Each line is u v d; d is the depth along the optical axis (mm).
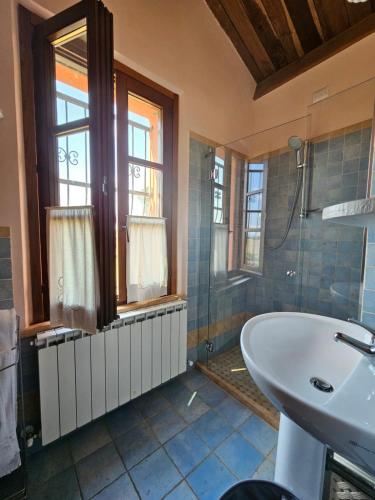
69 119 1247
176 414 1469
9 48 1020
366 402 548
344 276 1650
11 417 877
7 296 1095
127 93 1452
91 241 1122
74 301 1179
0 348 863
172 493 1028
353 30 1588
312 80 1838
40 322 1234
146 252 1572
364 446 388
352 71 1614
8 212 1074
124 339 1408
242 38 1942
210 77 1850
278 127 1974
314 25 1690
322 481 814
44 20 1114
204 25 1769
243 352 684
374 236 901
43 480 1072
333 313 1728
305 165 1847
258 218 2154
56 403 1168
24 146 1142
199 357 2012
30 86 1139
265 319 931
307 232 1863
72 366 1208
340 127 1660
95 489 1040
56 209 1179
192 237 1879
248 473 1113
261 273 2172
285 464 872
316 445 799
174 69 1601
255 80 2250
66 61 1227
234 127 2098
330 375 796
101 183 1096
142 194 1591
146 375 1534
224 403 1570
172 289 1807
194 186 1846
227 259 2113
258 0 1669
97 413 1317
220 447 1246
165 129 1656
